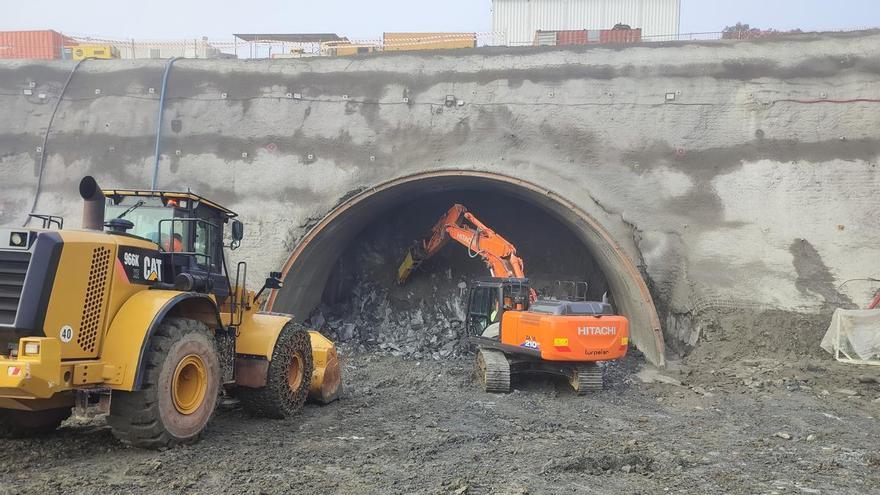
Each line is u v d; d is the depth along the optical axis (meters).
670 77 15.53
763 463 7.08
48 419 6.94
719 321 13.96
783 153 14.79
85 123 16.73
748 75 15.27
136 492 5.32
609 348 11.29
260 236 15.64
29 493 5.18
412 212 20.08
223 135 16.34
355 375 12.68
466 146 15.81
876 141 14.45
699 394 11.36
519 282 13.33
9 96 17.11
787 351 13.30
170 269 7.03
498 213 19.86
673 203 15.01
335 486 5.67
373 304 18.86
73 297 5.75
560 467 6.47
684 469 6.75
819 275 13.99
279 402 8.20
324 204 15.75
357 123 16.17
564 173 15.41
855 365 12.55
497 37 24.08
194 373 6.77
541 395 11.38
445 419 8.88
